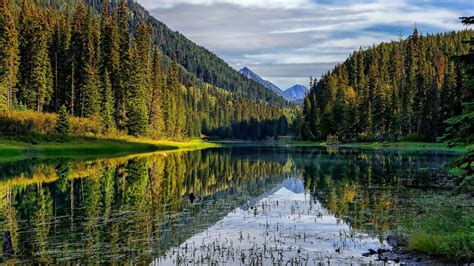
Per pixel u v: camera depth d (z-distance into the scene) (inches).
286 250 655.8
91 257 627.5
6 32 3088.1
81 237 739.4
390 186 1300.4
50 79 3472.0
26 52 3447.3
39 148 2485.2
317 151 3427.7
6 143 2442.2
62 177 1545.3
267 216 920.3
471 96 584.7
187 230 794.8
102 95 3415.4
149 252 652.7
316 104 5433.1
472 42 560.4
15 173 1649.9
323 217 894.4
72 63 3528.5
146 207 1024.9
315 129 5329.7
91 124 3134.8
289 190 1316.4
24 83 3417.8
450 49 6264.8
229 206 1047.6
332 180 1501.0
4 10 3176.7
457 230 639.1
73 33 3644.2
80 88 3383.4
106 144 2952.8
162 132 4286.4
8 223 844.6
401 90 4389.8
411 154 2760.8
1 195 1171.9
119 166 1958.7
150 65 4279.0
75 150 2618.1
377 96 4311.0
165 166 2062.0
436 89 3747.5
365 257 597.3
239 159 2623.0
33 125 2738.7
